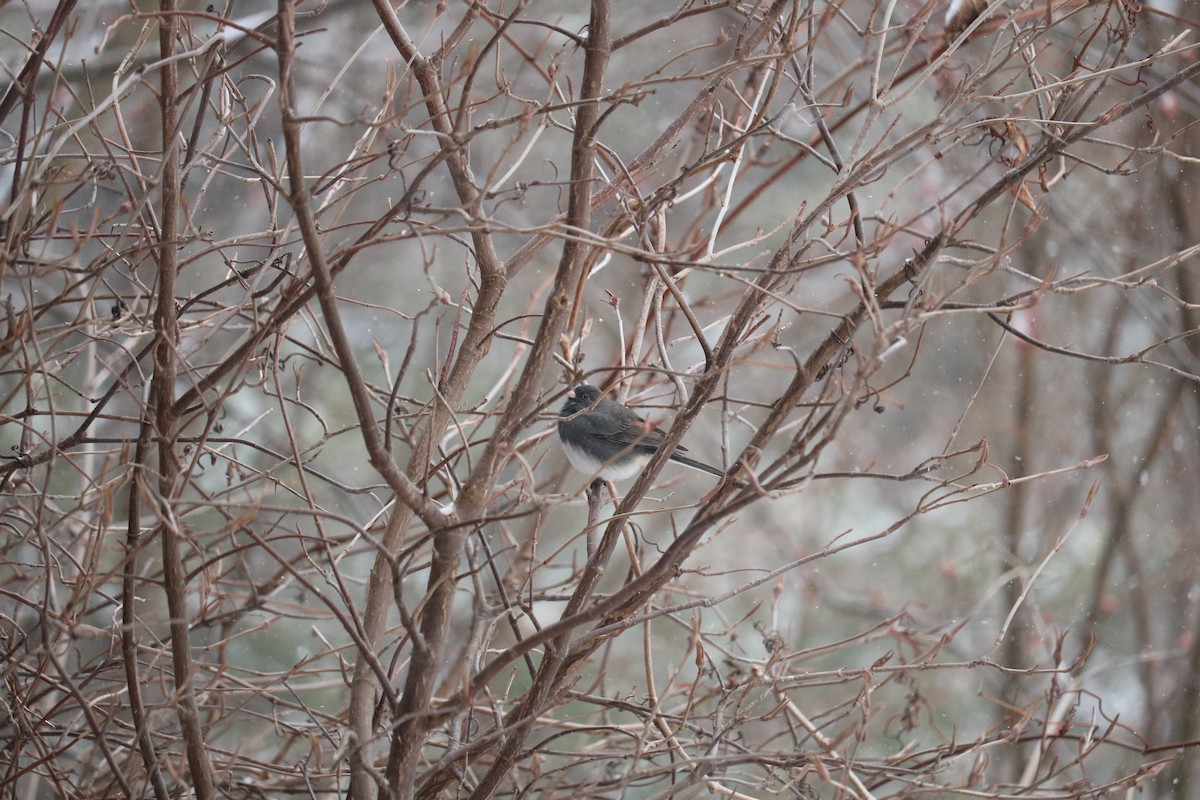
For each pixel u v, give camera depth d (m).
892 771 8.61
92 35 16.25
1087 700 18.55
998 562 20.73
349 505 15.77
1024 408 21.48
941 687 18.83
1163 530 20.55
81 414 7.91
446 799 8.67
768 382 23.31
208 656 12.41
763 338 6.98
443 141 7.00
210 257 18.30
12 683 7.69
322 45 19.47
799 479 5.79
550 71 7.48
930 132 7.39
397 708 6.94
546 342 6.64
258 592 7.96
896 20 14.44
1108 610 18.83
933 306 5.85
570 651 7.43
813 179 22.62
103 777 9.03
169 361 7.06
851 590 21.23
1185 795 17.58
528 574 7.15
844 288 22.78
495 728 7.44
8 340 6.81
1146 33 15.02
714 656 14.47
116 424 13.89
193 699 7.04
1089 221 19.36
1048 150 7.13
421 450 7.75
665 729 8.50
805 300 22.95
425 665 6.54
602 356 18.30
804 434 5.86
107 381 12.84
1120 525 19.62
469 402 18.78
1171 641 19.69
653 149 8.22
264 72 18.34
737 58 7.66
